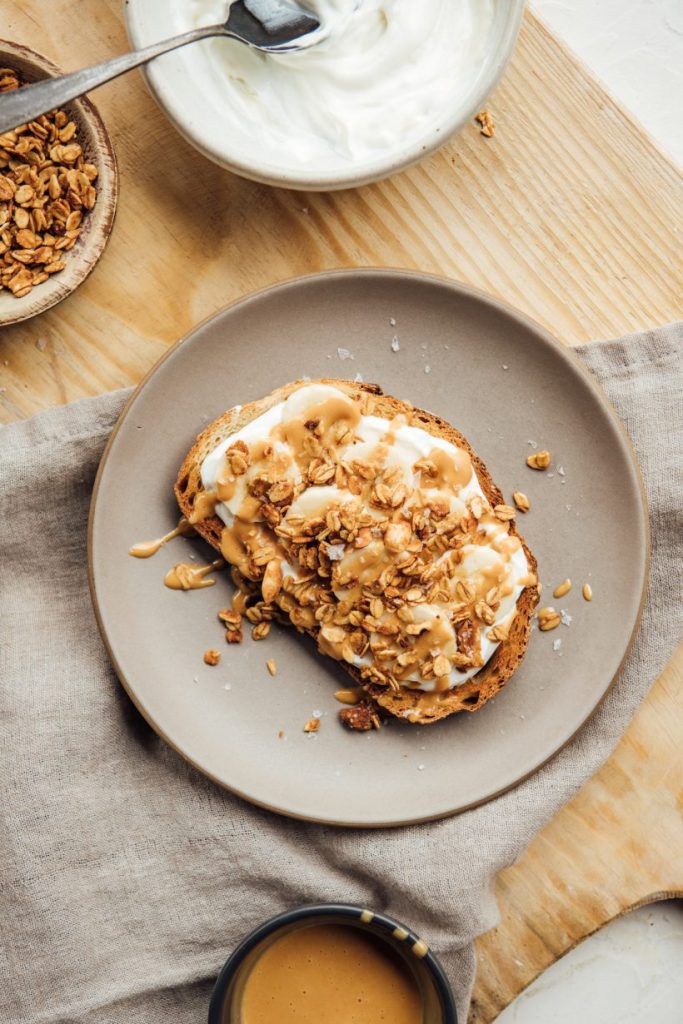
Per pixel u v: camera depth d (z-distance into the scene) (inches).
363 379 30.4
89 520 29.4
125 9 28.7
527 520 30.4
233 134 29.6
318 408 29.2
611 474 30.1
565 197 30.7
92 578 29.4
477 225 30.7
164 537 30.1
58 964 29.9
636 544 30.0
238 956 28.5
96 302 30.4
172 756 30.5
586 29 32.0
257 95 29.7
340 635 29.4
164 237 30.4
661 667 30.6
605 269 30.8
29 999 29.8
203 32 28.8
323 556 29.2
